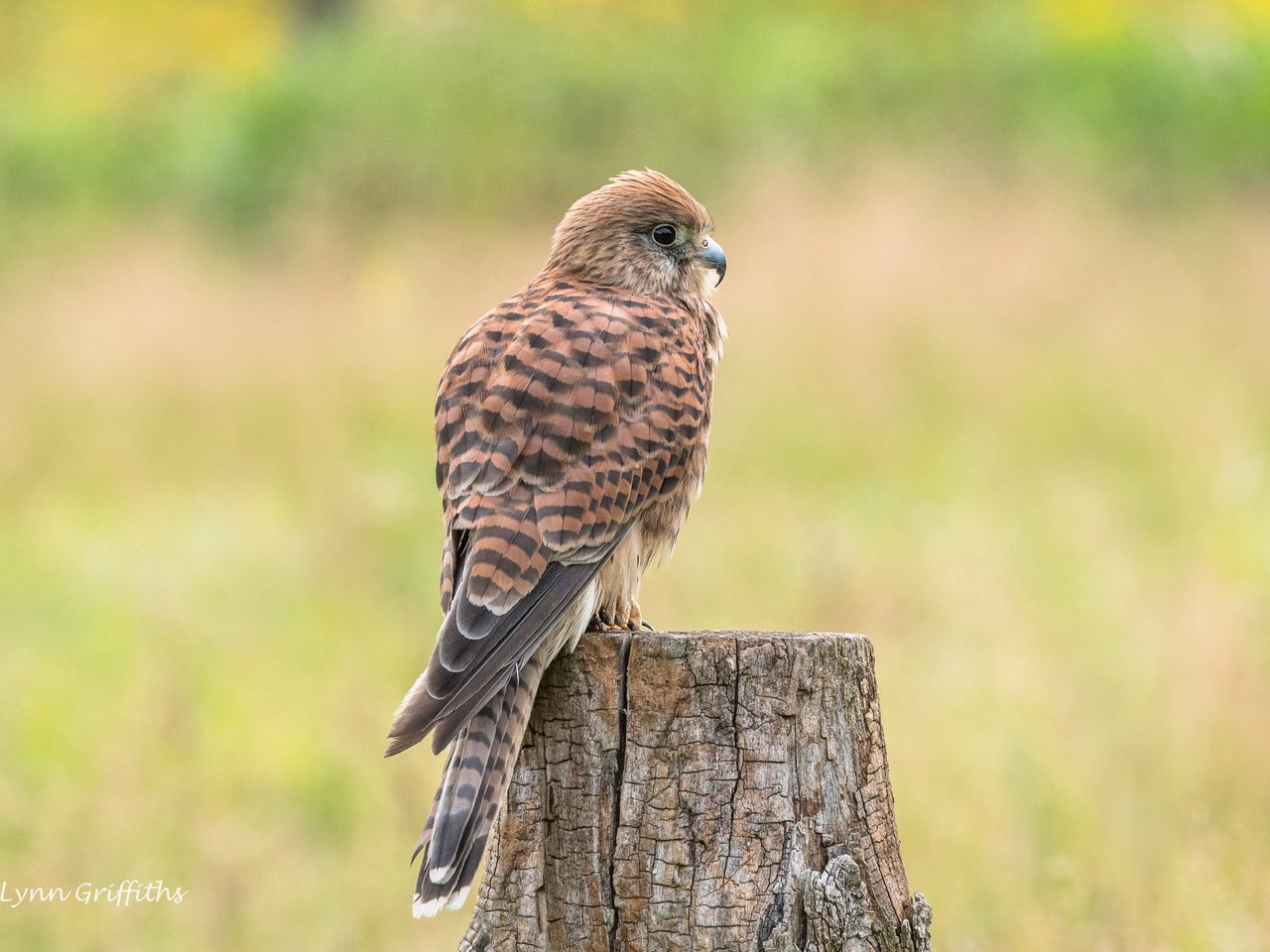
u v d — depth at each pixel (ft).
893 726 32.09
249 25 139.03
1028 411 56.08
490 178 93.56
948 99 91.76
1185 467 51.44
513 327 21.45
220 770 33.37
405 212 93.61
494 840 18.79
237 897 28.43
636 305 22.02
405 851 29.50
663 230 24.34
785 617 38.68
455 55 96.84
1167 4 111.86
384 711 34.35
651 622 38.73
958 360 59.72
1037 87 91.35
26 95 136.77
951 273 68.33
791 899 17.87
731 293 68.03
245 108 99.60
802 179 81.97
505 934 18.54
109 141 110.52
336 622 40.68
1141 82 89.71
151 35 138.82
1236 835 27.37
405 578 42.45
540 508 19.60
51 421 61.67
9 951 27.84
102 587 45.21
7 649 40.57
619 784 18.33
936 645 36.50
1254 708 32.07
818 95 91.76
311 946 27.86
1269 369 59.72
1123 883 26.78
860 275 67.21
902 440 54.19
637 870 18.17
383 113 94.89
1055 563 42.78
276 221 95.50
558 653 18.85
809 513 47.52
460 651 18.22
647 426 20.81
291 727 34.86
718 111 92.89
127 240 96.89
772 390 57.98
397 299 73.61
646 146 93.04
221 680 37.35
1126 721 33.06
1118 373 58.85
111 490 56.13
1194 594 38.83
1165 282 69.56
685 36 100.37
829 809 18.13
